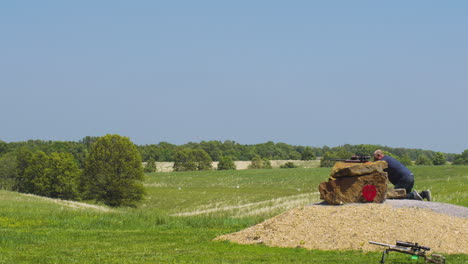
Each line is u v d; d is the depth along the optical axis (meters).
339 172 18.25
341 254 13.87
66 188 77.12
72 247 16.45
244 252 14.73
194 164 139.75
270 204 40.69
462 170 75.25
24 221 23.20
